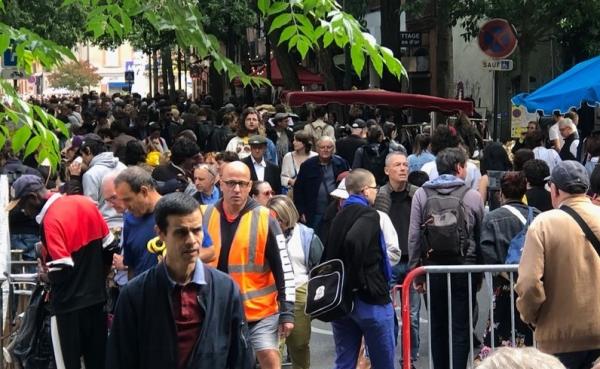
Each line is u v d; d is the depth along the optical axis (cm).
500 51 1598
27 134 524
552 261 657
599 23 2389
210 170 992
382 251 776
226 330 498
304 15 494
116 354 495
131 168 728
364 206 775
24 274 892
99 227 757
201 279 494
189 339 490
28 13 1883
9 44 540
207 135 2045
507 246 845
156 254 712
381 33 2550
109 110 3047
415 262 879
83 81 7556
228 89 4594
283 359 971
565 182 663
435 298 842
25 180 867
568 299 655
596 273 655
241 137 1473
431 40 3150
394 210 971
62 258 732
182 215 487
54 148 536
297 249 850
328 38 489
